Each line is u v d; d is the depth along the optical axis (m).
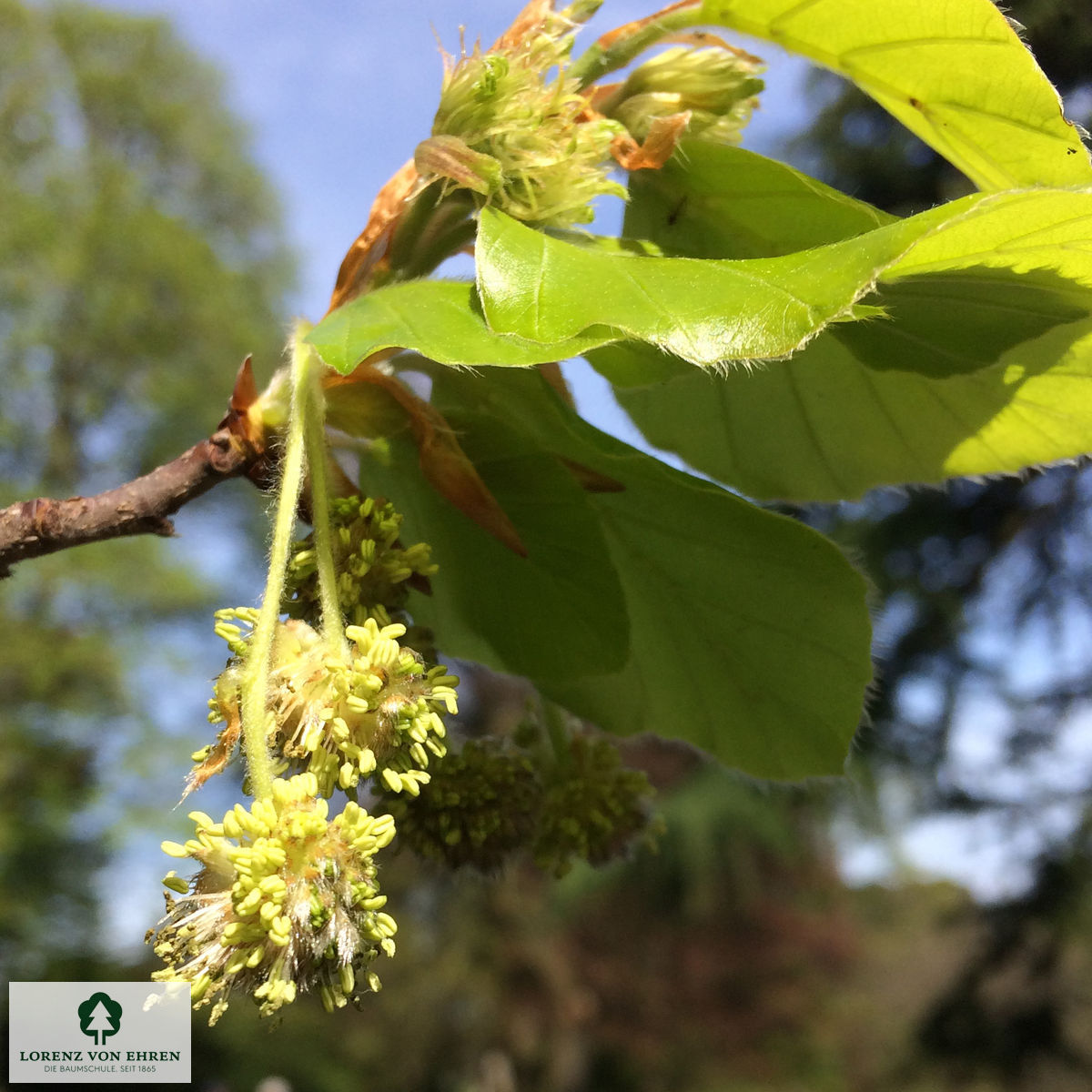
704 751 0.13
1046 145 0.11
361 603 0.10
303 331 0.10
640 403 0.14
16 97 1.61
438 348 0.08
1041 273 0.09
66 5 1.67
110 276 1.53
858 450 0.13
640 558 0.12
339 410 0.10
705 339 0.08
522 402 0.11
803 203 0.12
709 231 0.12
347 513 0.10
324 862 0.08
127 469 1.54
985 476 0.13
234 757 0.08
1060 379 0.11
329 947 0.08
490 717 1.15
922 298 0.10
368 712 0.08
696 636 0.12
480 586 0.12
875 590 0.12
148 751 1.29
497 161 0.10
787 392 0.13
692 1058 1.20
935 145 0.12
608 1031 1.20
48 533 0.10
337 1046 1.26
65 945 1.19
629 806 0.12
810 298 0.08
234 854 0.08
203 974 0.07
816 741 0.12
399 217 0.11
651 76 0.12
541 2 0.11
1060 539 0.66
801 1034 1.20
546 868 0.12
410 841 0.11
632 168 0.11
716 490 0.11
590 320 0.08
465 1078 1.20
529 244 0.09
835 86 0.72
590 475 0.11
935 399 0.12
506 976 1.23
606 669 0.12
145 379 1.54
